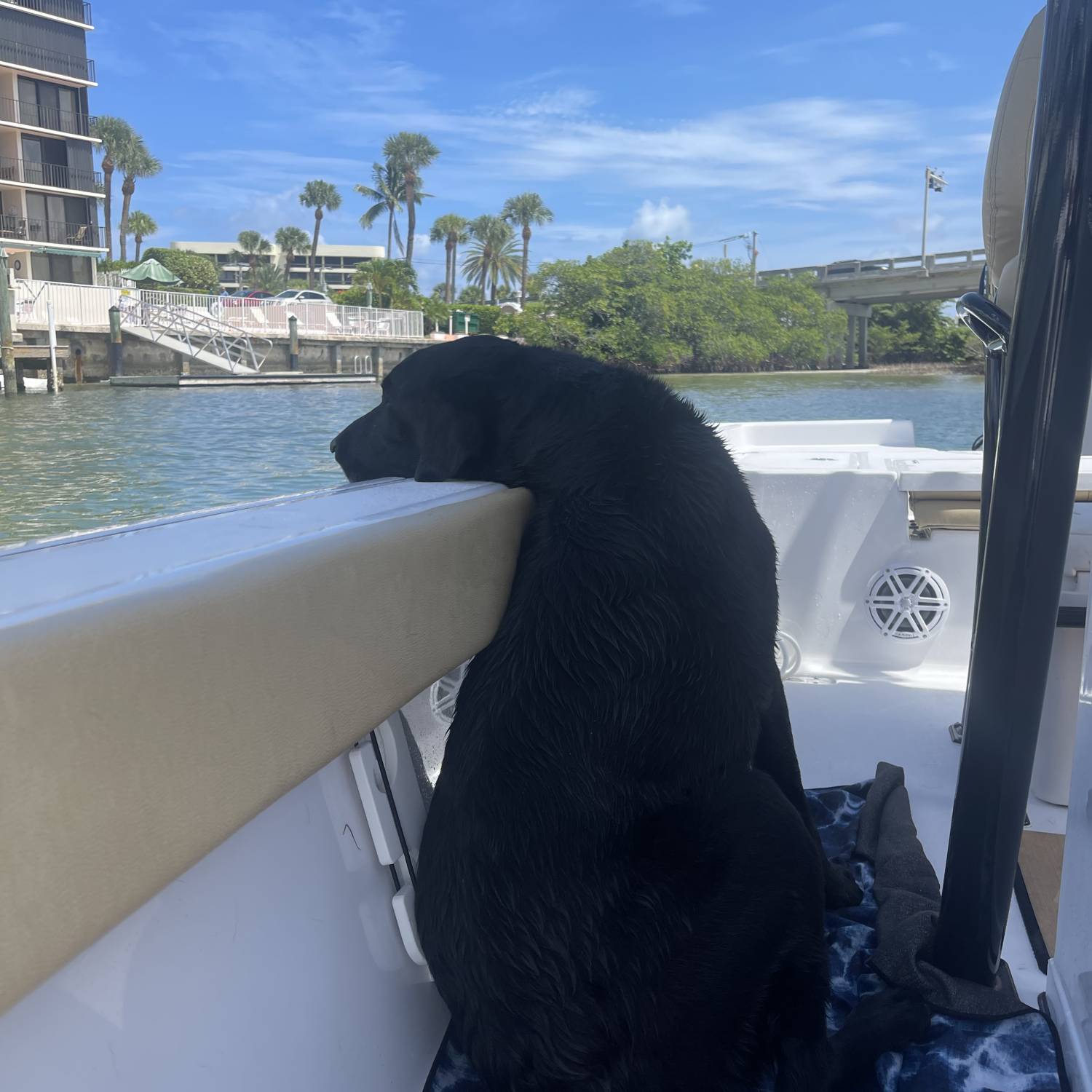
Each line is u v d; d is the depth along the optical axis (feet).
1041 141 3.90
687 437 4.63
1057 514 4.16
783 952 4.43
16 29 114.32
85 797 2.07
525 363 5.08
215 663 2.49
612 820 4.09
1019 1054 4.56
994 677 4.44
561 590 4.18
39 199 120.26
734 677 4.39
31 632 1.98
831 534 9.59
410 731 5.12
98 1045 2.69
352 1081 3.92
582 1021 3.99
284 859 3.74
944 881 4.96
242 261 283.18
